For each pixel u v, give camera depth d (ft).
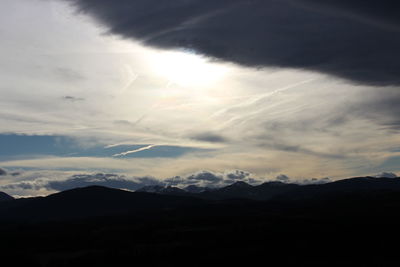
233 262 485.97
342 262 469.16
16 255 568.82
